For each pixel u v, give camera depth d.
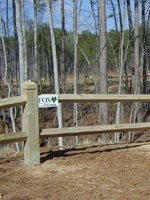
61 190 3.75
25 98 4.70
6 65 12.57
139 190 3.78
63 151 5.80
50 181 4.09
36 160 4.87
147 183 4.02
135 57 16.91
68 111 20.44
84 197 3.53
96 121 18.12
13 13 20.44
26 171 4.53
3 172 4.46
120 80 13.48
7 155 5.70
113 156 5.38
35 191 3.71
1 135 4.42
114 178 4.22
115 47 21.12
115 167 4.73
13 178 4.20
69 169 4.64
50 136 4.96
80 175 4.35
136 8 16.73
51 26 11.49
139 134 14.77
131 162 4.99
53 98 4.91
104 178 4.22
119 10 18.81
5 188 3.79
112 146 6.26
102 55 12.53
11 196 3.51
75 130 5.10
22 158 5.34
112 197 3.55
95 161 5.07
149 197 3.56
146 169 4.61
